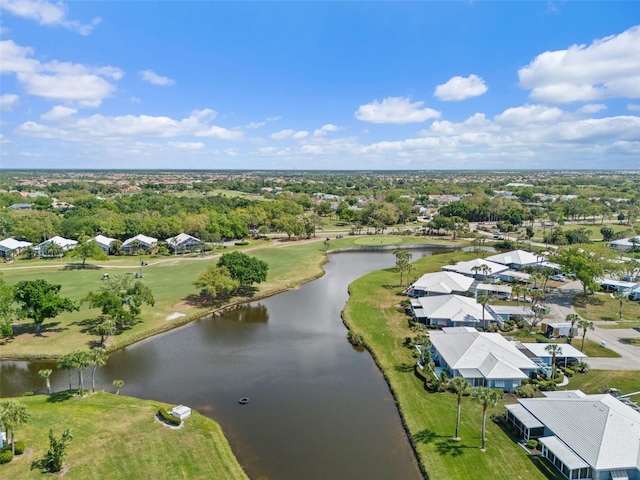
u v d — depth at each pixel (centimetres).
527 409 4994
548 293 10706
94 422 5044
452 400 5738
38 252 14412
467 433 4991
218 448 4681
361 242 18112
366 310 9475
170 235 17062
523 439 4859
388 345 7581
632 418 4553
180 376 6525
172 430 4966
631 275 11681
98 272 12206
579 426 4522
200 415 5366
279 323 8850
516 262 12900
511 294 10331
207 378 6469
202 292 10350
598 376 6334
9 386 6088
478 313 8506
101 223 16838
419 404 5641
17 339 7450
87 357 5550
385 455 4725
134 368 6762
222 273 9781
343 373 6694
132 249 15238
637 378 6253
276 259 14450
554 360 6412
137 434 4847
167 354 7300
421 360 6950
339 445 4888
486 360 6250
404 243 17975
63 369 6644
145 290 8219
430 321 8494
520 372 5994
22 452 4416
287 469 4475
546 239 17475
